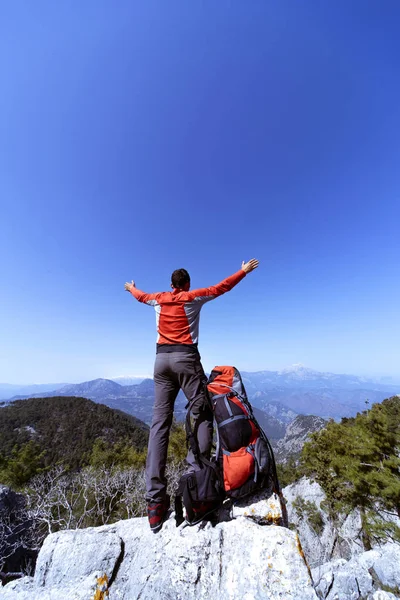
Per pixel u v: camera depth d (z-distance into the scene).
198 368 3.12
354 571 10.91
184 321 3.24
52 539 3.36
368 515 13.32
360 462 13.84
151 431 3.15
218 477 2.64
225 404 2.83
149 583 2.48
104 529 3.40
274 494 2.89
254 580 2.11
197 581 2.31
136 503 18.64
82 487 21.11
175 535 2.74
